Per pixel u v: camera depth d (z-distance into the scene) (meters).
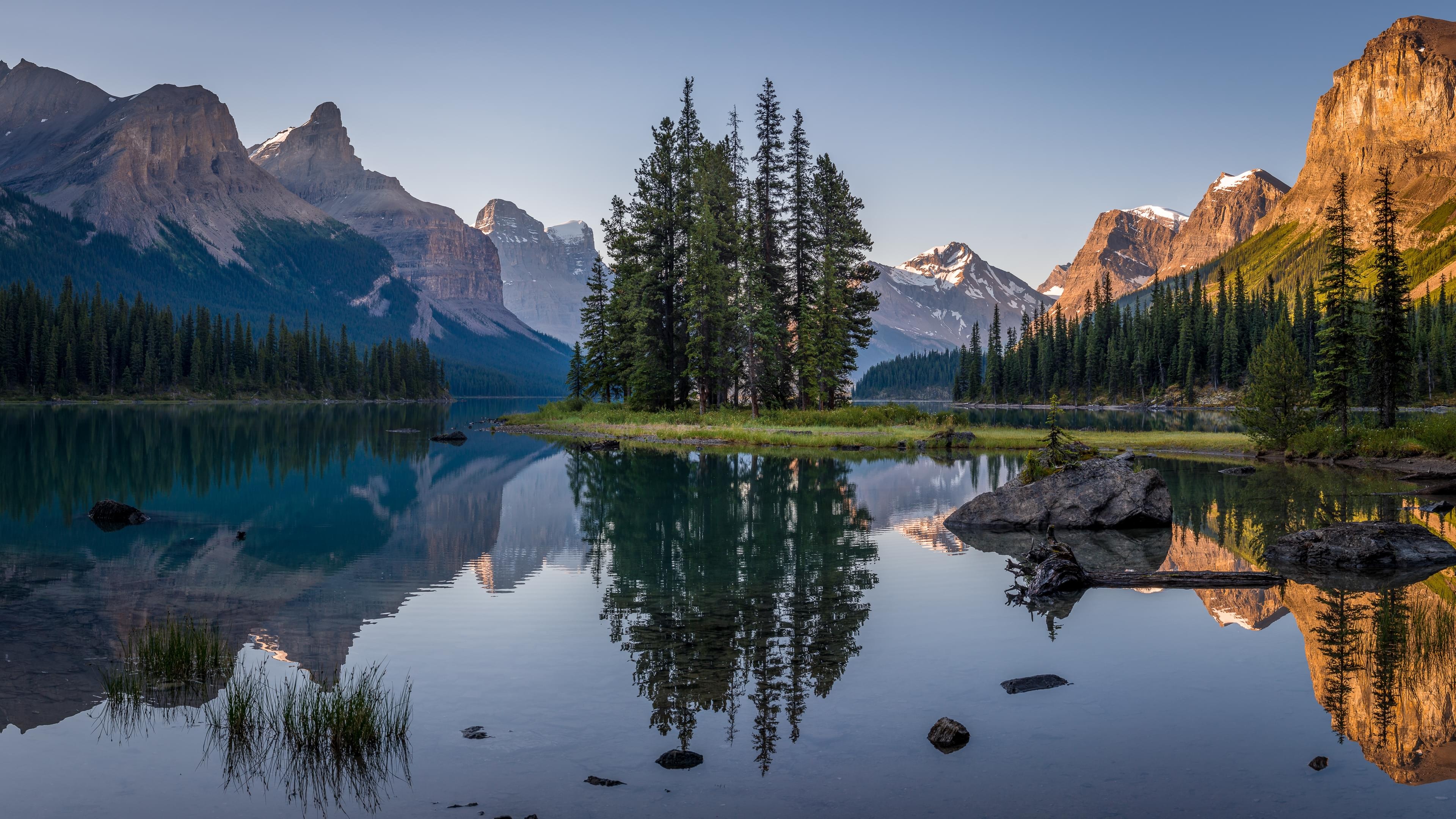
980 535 20.77
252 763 7.69
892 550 18.45
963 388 194.62
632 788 7.10
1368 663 10.46
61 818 6.61
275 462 40.09
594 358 84.56
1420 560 16.72
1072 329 164.75
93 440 52.09
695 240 64.31
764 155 68.62
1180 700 9.21
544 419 79.94
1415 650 10.97
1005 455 45.75
